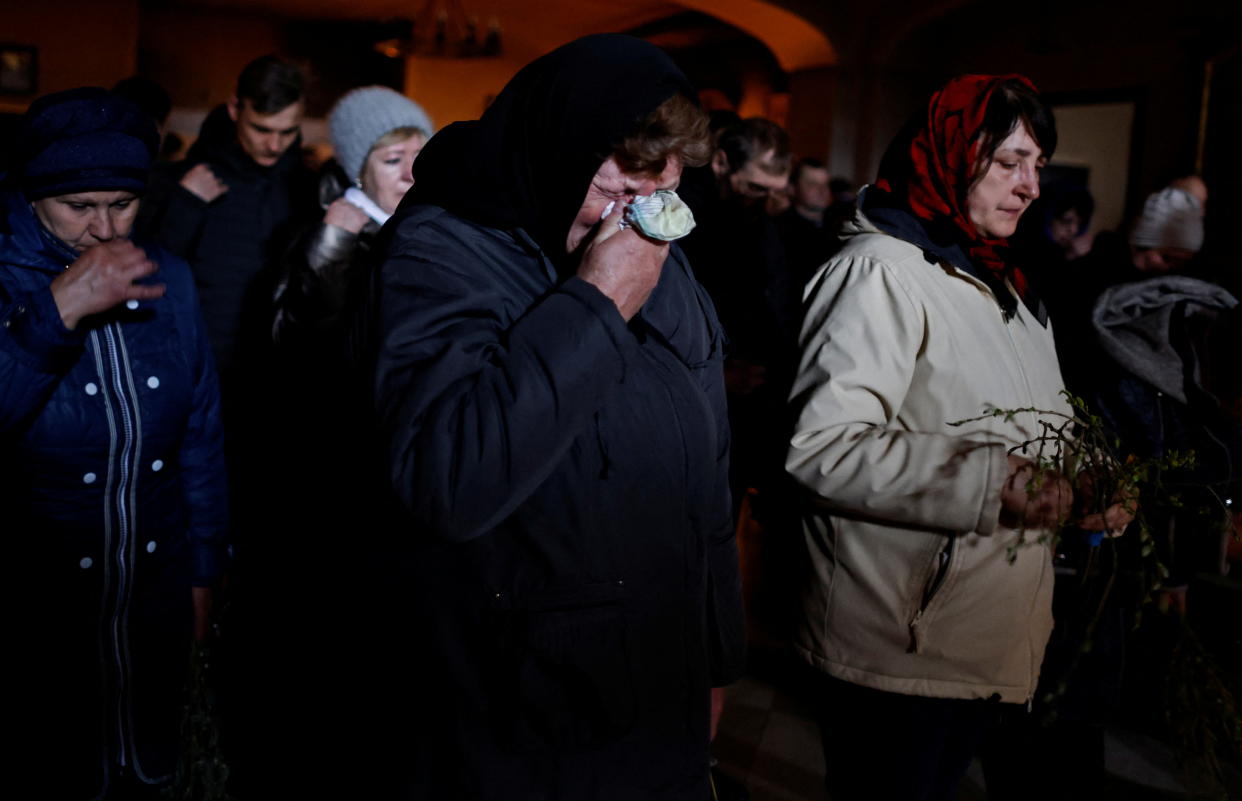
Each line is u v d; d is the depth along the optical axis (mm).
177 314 1746
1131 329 2156
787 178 2930
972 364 1708
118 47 11883
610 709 1227
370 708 1280
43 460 1570
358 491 1271
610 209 1212
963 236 1773
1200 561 2137
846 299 1716
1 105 11555
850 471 1633
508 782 1222
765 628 3641
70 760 1653
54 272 1577
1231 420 2086
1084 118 8203
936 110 1765
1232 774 2701
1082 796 2004
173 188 3393
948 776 1810
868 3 9531
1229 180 6777
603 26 13625
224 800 1794
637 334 1300
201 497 1865
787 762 2826
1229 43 6770
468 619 1209
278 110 3385
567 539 1192
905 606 1708
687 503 1292
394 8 13227
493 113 1223
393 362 1124
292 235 3225
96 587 1641
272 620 2570
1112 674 2002
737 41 12258
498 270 1225
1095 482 1643
